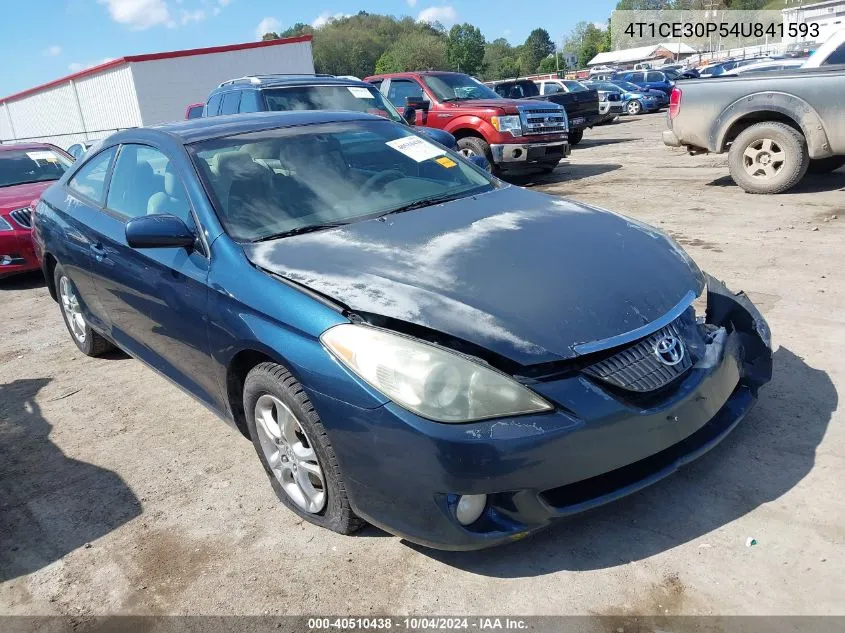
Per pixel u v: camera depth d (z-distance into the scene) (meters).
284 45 28.73
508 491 2.34
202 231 3.26
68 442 3.96
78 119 33.47
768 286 5.11
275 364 2.82
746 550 2.54
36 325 6.22
